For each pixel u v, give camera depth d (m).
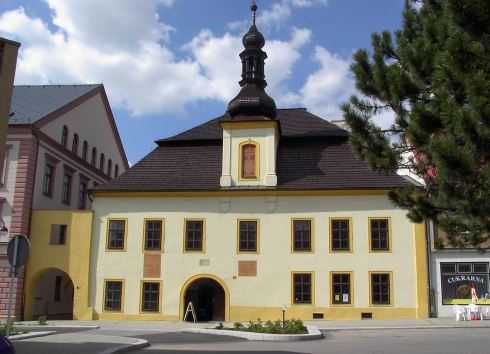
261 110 29.41
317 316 25.77
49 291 31.89
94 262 27.42
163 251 27.23
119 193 27.98
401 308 25.59
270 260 26.59
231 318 26.14
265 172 27.86
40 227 28.09
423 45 12.27
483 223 10.88
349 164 28.33
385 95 13.36
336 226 26.73
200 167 29.22
